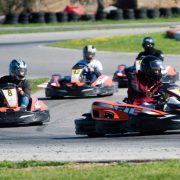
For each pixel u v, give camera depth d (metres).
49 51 72.75
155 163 18.47
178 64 57.16
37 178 16.81
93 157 20.00
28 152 21.77
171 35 77.69
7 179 16.78
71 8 132.75
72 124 30.84
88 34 96.31
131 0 143.00
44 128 29.89
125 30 100.94
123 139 24.38
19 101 31.67
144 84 26.28
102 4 141.88
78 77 41.62
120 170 17.53
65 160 19.59
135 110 25.20
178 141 22.98
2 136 27.50
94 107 25.84
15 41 89.25
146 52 41.59
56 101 40.25
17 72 31.67
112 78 48.19
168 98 25.34
